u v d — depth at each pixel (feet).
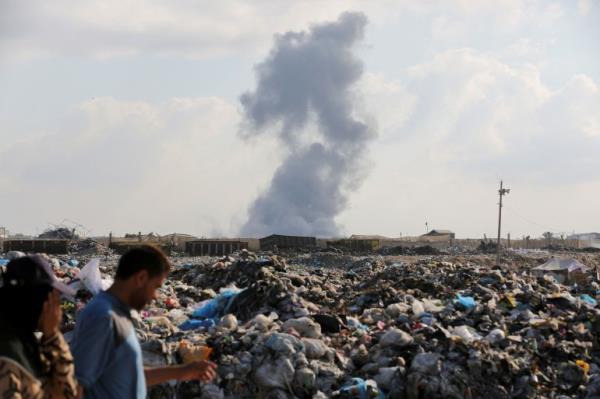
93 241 370.73
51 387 21.79
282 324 69.10
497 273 114.93
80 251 352.28
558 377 65.62
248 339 61.00
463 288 109.91
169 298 87.10
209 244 395.34
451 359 62.59
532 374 62.49
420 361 60.29
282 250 416.26
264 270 103.45
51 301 21.70
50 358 21.77
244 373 57.16
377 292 95.14
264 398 56.44
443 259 373.40
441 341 65.82
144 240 434.30
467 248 509.76
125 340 24.52
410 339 66.18
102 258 302.04
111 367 24.31
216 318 77.97
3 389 20.20
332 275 146.41
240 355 58.65
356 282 133.18
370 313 84.12
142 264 25.04
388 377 59.93
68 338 57.26
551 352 69.56
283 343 59.26
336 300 94.02
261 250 432.66
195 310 82.38
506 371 62.18
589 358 69.77
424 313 81.66
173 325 72.54
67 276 87.71
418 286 105.50
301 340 62.34
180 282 106.11
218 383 55.98
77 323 24.91
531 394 60.90
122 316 24.77
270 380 56.85
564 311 86.43
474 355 62.18
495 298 91.15
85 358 23.81
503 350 68.18
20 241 345.10
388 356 64.18
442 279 117.60
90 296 67.05
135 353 24.80
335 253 387.34
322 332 73.67
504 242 612.29
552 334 74.79
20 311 21.22
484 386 60.18
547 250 531.50
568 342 72.08
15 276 21.39
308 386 57.67
